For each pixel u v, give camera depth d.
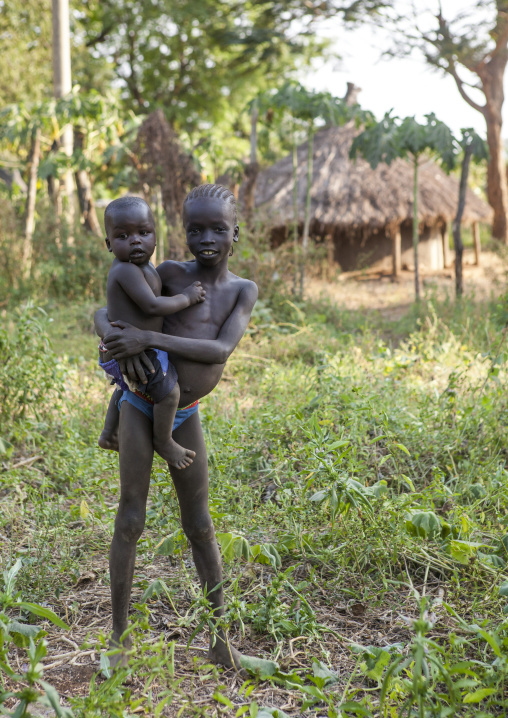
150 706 2.30
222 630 2.68
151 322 2.42
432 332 7.92
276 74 25.02
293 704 2.48
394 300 12.12
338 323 9.84
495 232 19.31
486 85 18.30
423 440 4.52
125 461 2.53
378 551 3.28
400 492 4.11
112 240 2.35
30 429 5.11
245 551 2.83
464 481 4.04
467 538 3.19
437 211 15.24
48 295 10.93
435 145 10.45
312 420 3.81
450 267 16.67
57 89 13.52
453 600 3.10
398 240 14.98
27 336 5.31
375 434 4.73
